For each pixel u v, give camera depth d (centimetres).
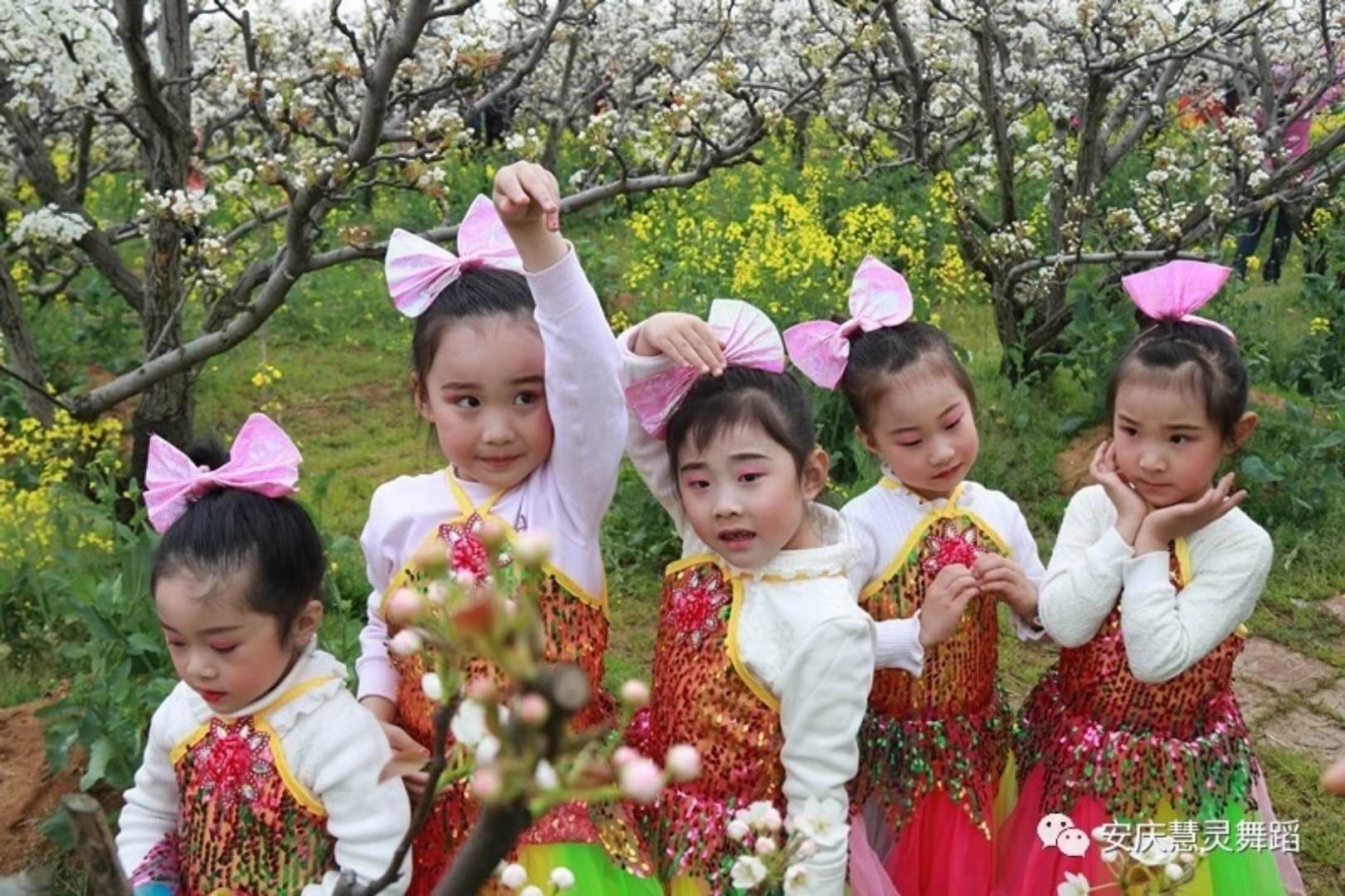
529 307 205
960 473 235
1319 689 395
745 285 623
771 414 201
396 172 500
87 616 312
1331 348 657
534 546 93
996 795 246
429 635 97
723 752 203
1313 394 641
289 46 638
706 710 204
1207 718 231
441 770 103
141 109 481
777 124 425
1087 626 225
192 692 205
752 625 203
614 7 984
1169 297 230
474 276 210
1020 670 405
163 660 320
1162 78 669
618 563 479
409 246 214
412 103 445
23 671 402
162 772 208
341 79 407
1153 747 225
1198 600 223
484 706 89
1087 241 680
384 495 219
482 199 221
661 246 772
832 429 523
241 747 194
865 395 232
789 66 877
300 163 398
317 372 751
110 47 466
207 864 195
